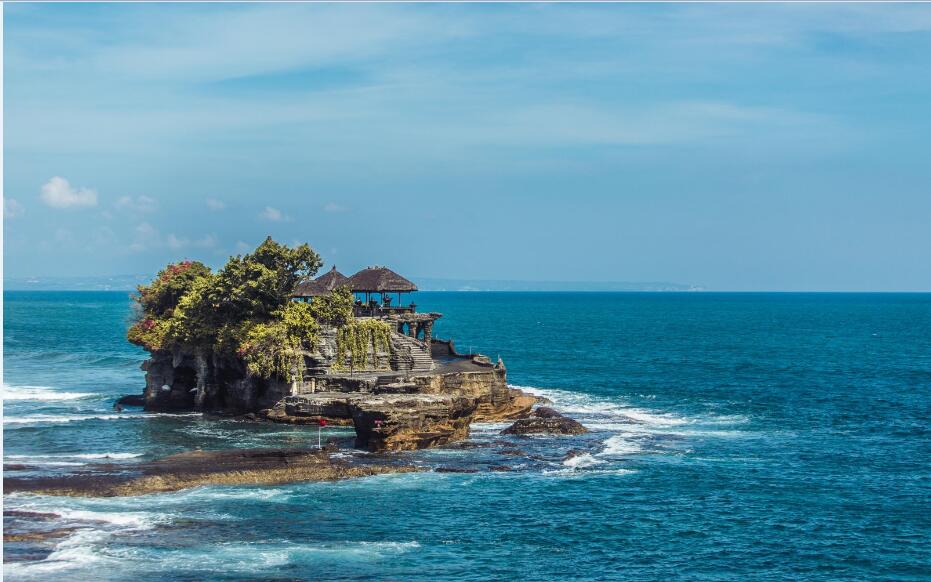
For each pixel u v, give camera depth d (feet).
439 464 232.32
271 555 166.09
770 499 210.38
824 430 295.07
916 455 257.75
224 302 302.45
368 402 250.16
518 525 188.24
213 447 246.68
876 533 187.73
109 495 195.00
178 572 156.46
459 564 166.30
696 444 268.82
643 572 165.48
